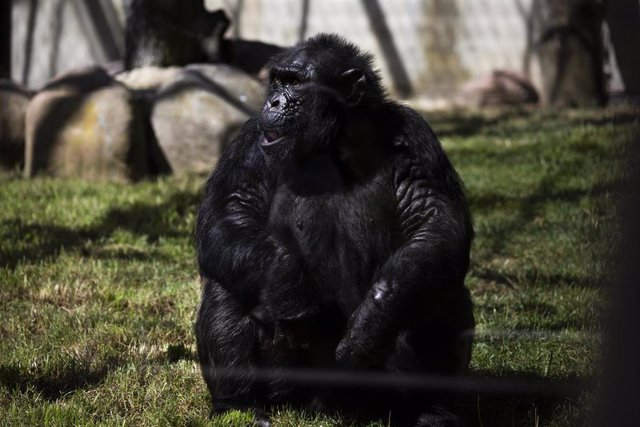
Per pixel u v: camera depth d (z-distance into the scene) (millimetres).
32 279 12250
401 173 8297
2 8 33062
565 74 29750
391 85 32781
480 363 9664
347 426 8312
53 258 13211
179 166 19094
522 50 32375
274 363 8359
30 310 11195
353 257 8320
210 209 8430
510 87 30609
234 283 7863
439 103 31062
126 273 12773
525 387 9078
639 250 4902
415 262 7680
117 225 15023
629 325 5004
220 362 8195
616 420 5094
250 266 7773
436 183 8273
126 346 10172
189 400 8719
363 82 8445
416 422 8219
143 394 8789
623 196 4992
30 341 10219
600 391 5461
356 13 32750
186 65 22312
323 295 8391
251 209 8469
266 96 8945
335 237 8336
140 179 18438
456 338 8289
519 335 10406
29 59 32062
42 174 18344
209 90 19531
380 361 8180
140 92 20344
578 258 13438
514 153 19672
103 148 18156
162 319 11039
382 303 7594
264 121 8430
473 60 32594
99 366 9500
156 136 19188
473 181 17562
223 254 7938
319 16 32812
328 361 8398
